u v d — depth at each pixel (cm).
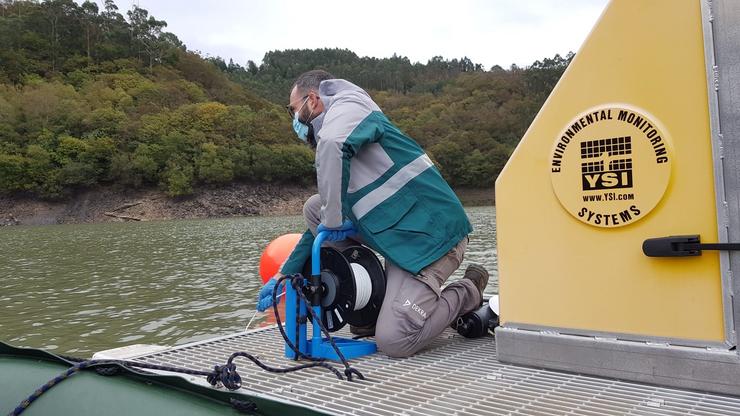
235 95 11775
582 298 195
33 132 7194
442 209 251
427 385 194
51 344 750
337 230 246
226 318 898
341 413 168
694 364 172
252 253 2166
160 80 10812
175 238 3225
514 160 208
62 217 6775
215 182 7562
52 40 10950
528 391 182
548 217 201
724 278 167
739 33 164
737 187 165
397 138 251
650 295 181
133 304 1044
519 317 210
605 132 187
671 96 175
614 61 185
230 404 163
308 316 242
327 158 229
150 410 167
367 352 244
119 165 7050
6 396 194
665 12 176
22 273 1631
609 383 185
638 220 182
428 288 240
